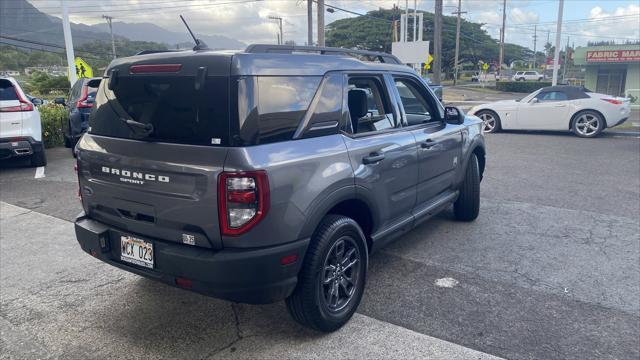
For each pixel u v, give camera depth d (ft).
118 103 10.99
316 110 10.95
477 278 14.32
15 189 25.31
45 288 13.91
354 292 11.89
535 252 16.33
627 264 15.29
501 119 48.08
